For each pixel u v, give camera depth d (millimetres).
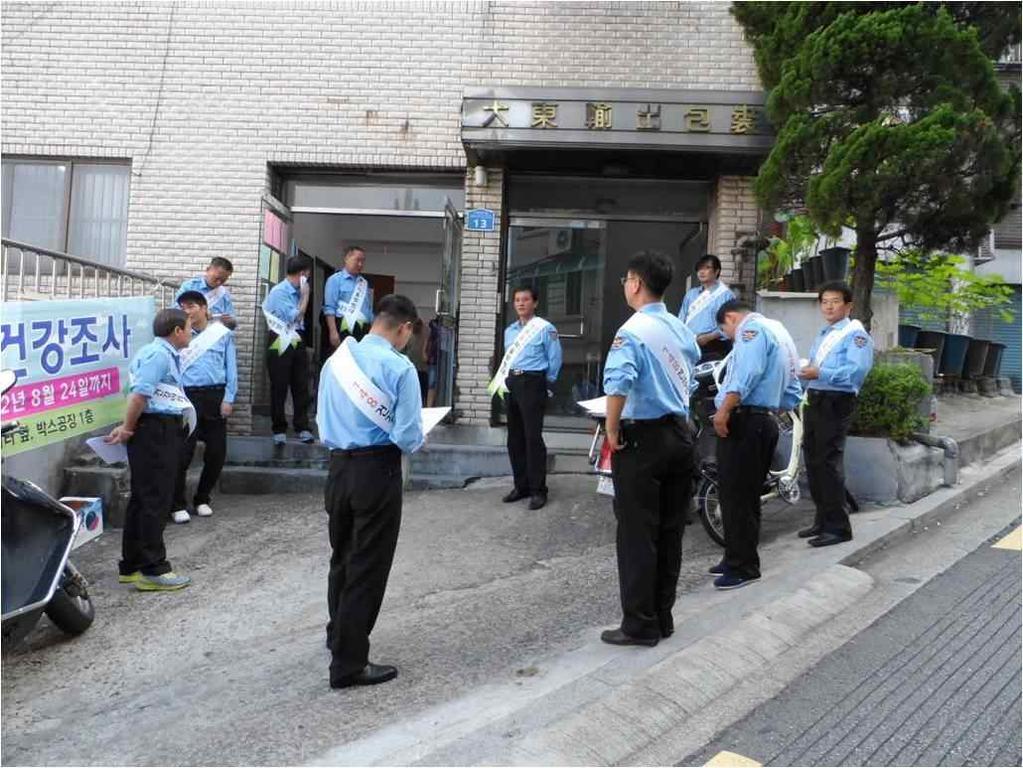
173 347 5422
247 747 3438
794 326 7262
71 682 4180
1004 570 5363
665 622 4270
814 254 9703
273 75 8539
